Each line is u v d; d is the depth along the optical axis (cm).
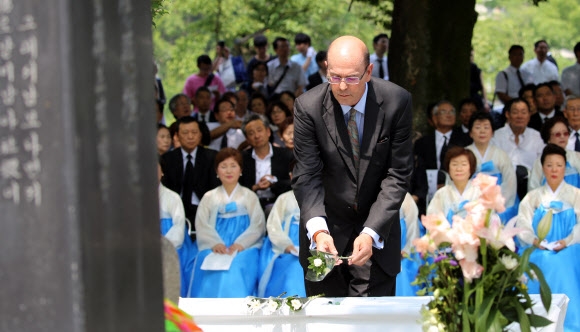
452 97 924
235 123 915
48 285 191
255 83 1254
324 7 1931
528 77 1284
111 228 196
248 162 750
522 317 294
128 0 200
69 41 184
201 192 758
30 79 187
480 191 289
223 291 646
